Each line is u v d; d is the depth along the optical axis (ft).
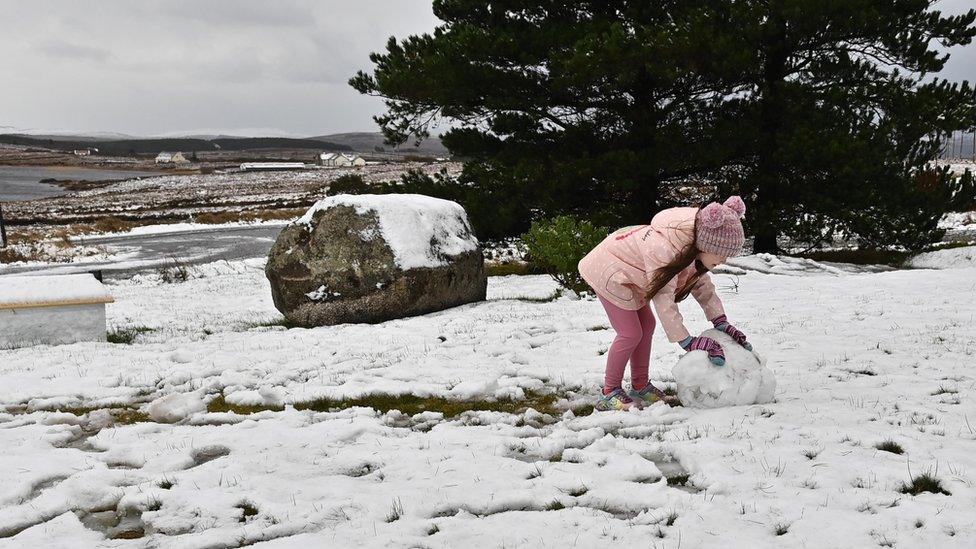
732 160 61.98
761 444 13.52
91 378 22.27
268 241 122.01
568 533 10.06
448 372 21.27
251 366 23.50
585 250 39.86
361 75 66.13
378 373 21.67
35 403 19.31
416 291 34.94
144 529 10.87
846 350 21.89
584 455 13.41
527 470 12.82
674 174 63.77
